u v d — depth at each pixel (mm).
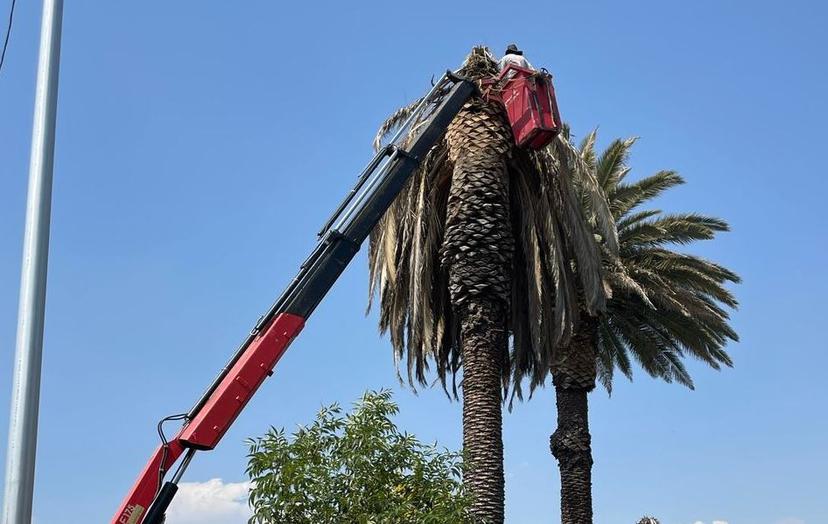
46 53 10273
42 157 9844
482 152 18547
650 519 28156
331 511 13336
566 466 25797
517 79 17953
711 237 26625
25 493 8688
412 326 19766
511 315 21594
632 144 26984
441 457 14742
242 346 13883
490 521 16953
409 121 17281
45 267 9461
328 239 14867
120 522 12250
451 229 18438
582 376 25984
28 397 8945
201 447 12812
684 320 27109
